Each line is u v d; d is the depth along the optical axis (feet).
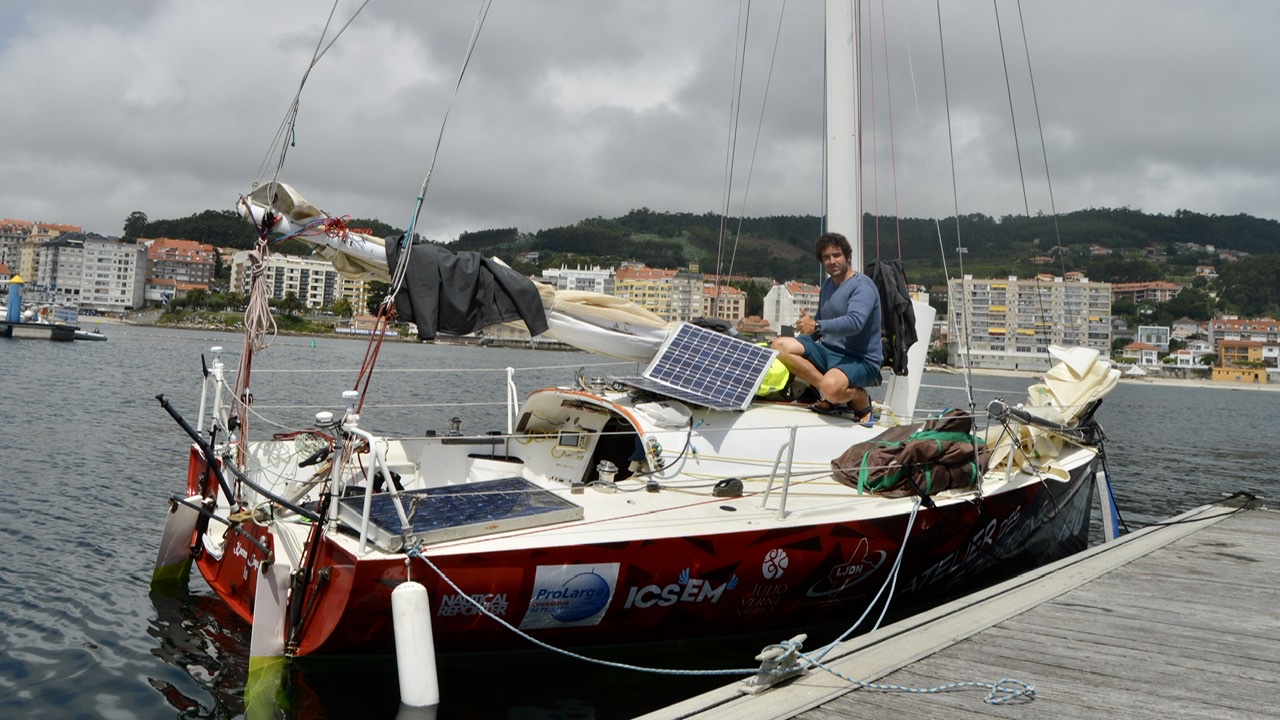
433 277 14.58
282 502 12.16
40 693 12.95
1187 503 36.91
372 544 11.56
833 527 14.14
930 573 16.34
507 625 11.53
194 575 18.44
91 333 183.62
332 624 11.51
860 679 10.36
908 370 21.16
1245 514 23.11
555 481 16.96
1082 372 21.59
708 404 16.22
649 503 14.39
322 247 14.60
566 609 12.32
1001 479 18.19
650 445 15.65
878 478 16.03
